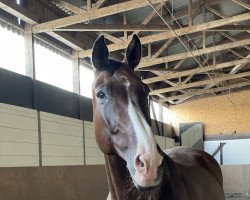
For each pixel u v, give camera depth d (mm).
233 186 11852
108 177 1745
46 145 6824
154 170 1406
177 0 8664
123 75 1613
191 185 2000
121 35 9594
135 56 1843
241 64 11875
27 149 6227
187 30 7625
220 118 15477
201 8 9094
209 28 7559
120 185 1684
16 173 4734
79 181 5996
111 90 1586
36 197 4926
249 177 11703
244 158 14977
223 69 13664
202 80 13102
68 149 7633
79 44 8211
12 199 4508
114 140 1592
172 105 16125
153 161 1409
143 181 1407
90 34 9008
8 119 5805
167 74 11570
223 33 10750
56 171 5516
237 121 15250
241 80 15000
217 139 15406
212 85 13797
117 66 1669
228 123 15352
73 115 8273
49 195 5191
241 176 11820
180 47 11289
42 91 7082
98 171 6684
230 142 15219
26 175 4891
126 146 1536
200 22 10180
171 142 14875
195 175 2305
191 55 9438
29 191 4840
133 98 1557
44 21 6977
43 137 6750
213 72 12977
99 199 6406
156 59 9656
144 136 1459
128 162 1521
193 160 2766
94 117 1695
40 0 6973
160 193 1645
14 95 6227
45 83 7219
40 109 6949
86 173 6277
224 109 15461
